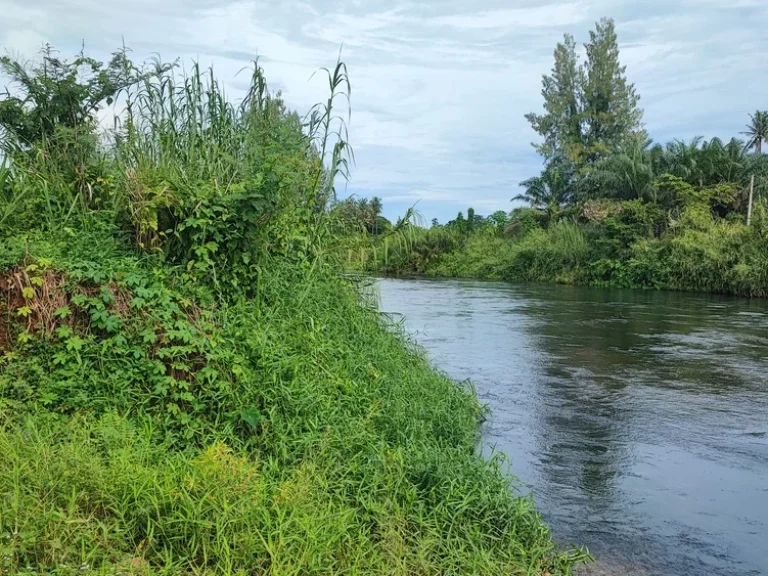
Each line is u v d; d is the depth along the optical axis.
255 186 5.90
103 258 5.28
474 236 44.41
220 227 5.80
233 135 7.19
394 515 4.00
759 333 14.32
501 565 3.82
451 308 19.48
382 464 4.54
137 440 4.18
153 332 4.84
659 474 5.74
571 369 10.17
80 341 4.68
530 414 7.55
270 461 4.35
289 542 3.42
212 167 6.51
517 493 5.21
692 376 9.73
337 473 4.41
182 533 3.38
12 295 4.68
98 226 5.64
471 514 4.24
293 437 4.68
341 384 5.57
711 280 27.38
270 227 6.41
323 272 7.53
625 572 4.02
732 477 5.70
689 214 30.36
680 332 14.41
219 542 3.31
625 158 35.59
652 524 4.73
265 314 5.95
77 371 4.61
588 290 28.53
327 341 6.26
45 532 3.13
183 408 4.71
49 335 4.67
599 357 11.23
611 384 9.16
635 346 12.42
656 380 9.45
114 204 5.81
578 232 36.06
